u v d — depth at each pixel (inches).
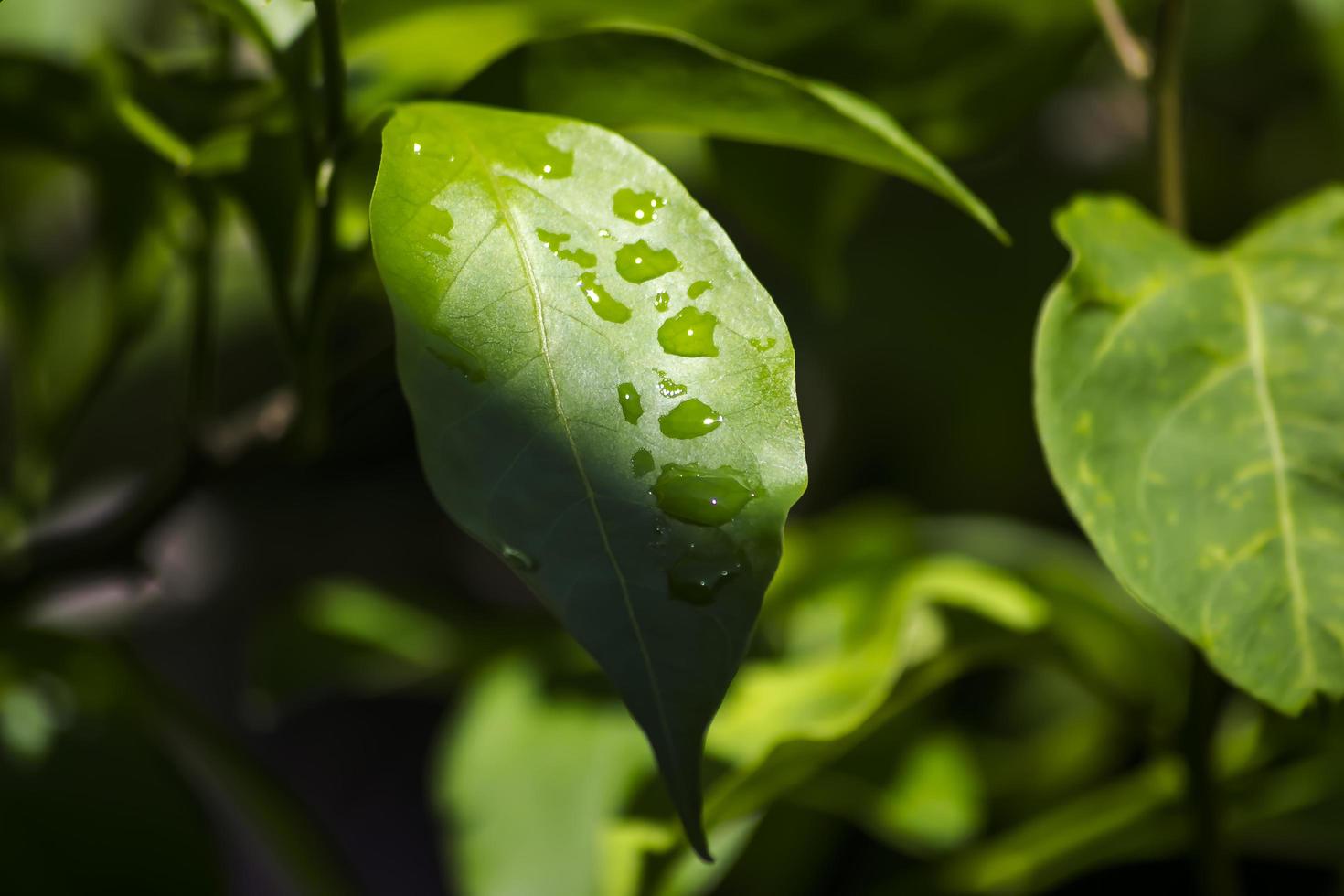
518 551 17.3
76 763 22.2
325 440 21.7
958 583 22.5
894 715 22.8
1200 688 20.9
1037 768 29.4
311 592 27.8
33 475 22.8
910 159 19.2
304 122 19.7
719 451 17.5
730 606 17.2
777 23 21.2
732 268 17.8
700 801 16.9
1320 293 19.6
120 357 22.7
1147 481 19.1
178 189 21.6
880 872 33.6
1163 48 20.9
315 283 19.9
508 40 20.7
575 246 17.9
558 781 23.7
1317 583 18.8
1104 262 19.6
